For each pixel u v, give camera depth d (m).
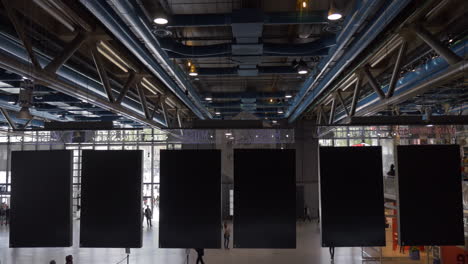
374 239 9.25
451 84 16.95
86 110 23.34
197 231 9.38
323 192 9.30
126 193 9.55
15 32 9.84
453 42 11.08
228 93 22.20
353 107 14.86
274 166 9.36
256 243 9.24
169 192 9.48
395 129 13.00
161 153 9.54
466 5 9.86
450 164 9.39
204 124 9.80
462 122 9.86
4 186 34.16
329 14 8.60
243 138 9.72
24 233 9.59
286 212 9.27
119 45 11.34
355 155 9.37
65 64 12.45
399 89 14.52
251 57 12.70
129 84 14.57
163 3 11.23
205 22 9.76
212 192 9.41
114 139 12.45
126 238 9.47
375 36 9.98
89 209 9.56
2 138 34.66
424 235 9.26
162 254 19.16
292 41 15.22
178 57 12.59
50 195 9.61
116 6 7.98
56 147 31.17
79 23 9.50
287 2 11.36
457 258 14.46
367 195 9.31
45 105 22.56
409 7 8.80
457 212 9.33
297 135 31.44
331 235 9.22
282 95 21.94
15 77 14.77
